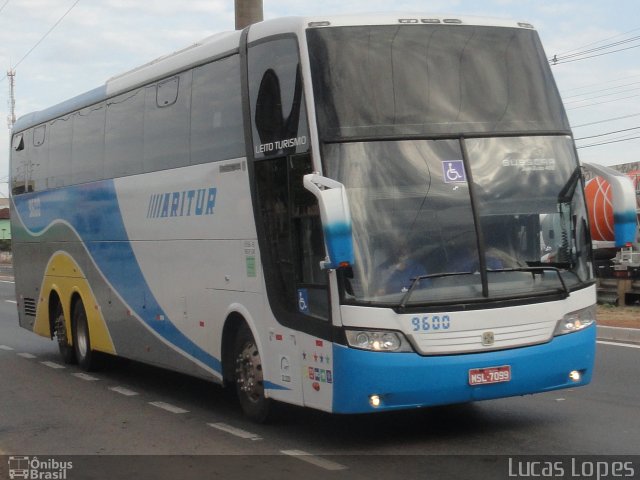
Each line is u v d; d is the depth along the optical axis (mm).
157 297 11625
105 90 13125
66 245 14625
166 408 11141
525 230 8344
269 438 9148
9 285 42438
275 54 8938
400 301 7820
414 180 8125
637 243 22250
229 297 9867
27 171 16312
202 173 10375
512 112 8648
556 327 8289
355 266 7871
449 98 8484
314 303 8273
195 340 10742
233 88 9727
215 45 10203
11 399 12117
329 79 8297
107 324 13297
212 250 10195
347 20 8578
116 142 12734
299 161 8422
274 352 9031
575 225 8609
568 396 10750
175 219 11039
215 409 10961
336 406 7992
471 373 7918
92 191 13523
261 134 9117
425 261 7988
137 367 14891
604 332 16156
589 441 8516
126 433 9750
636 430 8953
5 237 86062
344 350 7840
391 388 7789
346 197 7508
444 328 7887
